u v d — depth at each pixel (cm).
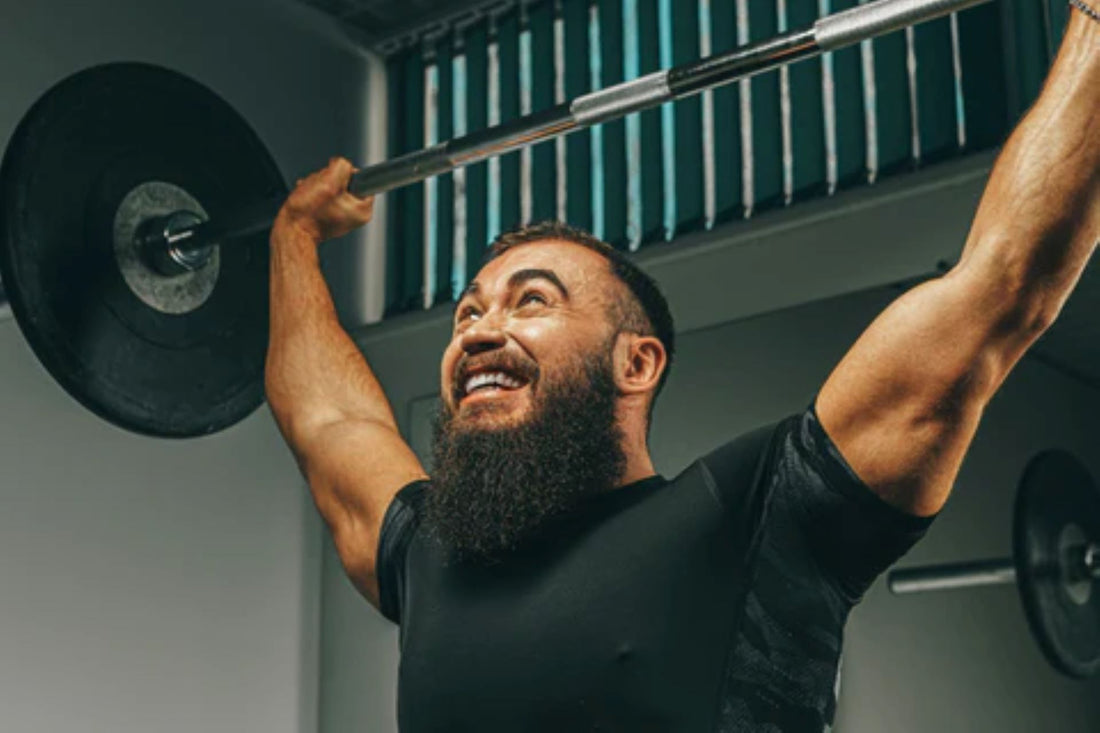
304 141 367
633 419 141
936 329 119
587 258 147
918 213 279
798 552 122
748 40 319
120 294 261
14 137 251
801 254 294
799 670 123
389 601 154
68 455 304
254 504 339
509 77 356
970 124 288
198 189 274
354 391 178
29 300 248
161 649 312
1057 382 277
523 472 133
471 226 353
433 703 129
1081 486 274
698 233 308
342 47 383
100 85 262
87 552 303
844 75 305
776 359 293
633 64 336
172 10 343
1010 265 118
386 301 367
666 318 150
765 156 312
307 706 338
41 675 291
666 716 120
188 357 270
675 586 124
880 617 282
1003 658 272
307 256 202
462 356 142
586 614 124
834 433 121
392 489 159
